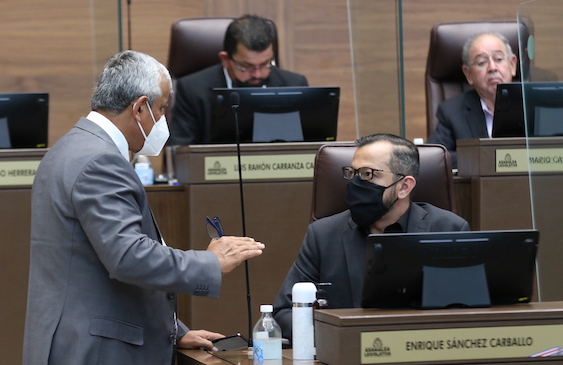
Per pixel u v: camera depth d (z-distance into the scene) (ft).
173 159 31.91
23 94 28.53
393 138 21.59
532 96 22.06
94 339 17.93
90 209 17.71
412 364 15.15
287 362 17.35
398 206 21.54
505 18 46.98
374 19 32.37
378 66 31.50
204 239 26.96
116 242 17.47
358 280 21.48
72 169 18.13
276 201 27.30
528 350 15.55
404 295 16.03
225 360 18.51
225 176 27.07
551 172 21.65
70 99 40.55
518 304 16.56
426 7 46.75
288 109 27.99
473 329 15.39
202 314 26.86
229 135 27.91
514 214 27.55
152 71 19.36
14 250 27.17
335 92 28.17
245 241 19.20
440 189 23.44
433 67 37.88
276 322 19.57
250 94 27.66
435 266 15.98
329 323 15.53
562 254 21.48
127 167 18.49
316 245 22.18
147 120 19.40
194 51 38.32
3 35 39.99
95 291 18.20
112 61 19.48
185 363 19.72
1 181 27.14
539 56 21.79
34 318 18.35
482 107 34.91
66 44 40.52
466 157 28.43
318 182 23.40
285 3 46.70
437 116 35.45
